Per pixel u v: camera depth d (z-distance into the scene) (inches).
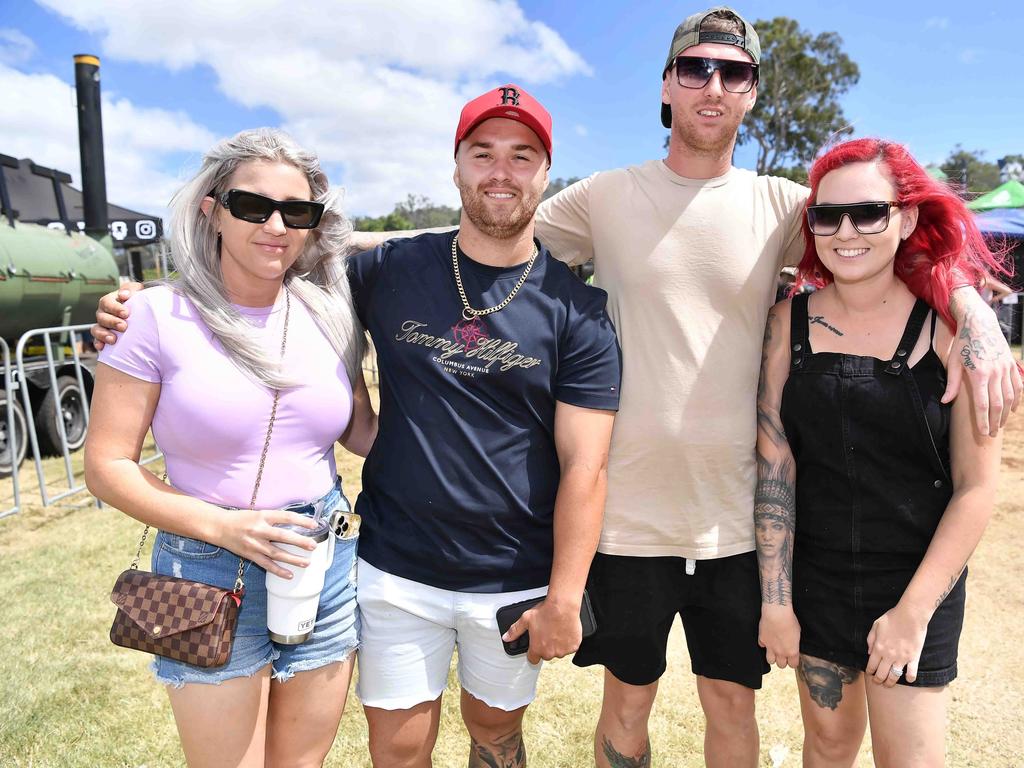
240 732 66.2
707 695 88.4
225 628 62.6
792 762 106.0
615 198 83.7
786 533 76.5
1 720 114.0
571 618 71.3
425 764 80.0
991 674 126.6
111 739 110.5
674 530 81.5
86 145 345.1
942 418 67.3
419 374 74.0
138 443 64.3
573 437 73.7
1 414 262.7
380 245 80.9
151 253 445.7
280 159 66.6
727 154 80.7
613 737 90.3
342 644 72.2
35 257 270.2
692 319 79.9
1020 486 230.5
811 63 1244.5
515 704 78.0
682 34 79.9
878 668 67.9
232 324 65.0
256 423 65.4
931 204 69.6
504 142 69.8
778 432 77.7
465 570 73.8
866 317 72.1
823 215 70.4
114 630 64.1
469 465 72.8
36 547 191.5
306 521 64.8
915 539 69.7
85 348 328.5
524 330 72.8
